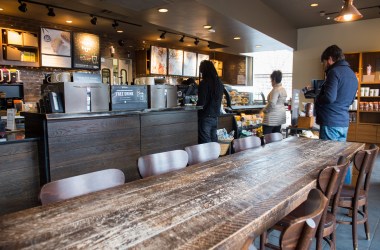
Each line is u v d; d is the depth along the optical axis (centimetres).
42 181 285
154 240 103
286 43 800
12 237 105
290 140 318
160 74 823
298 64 895
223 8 496
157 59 807
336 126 332
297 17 758
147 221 118
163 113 378
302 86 889
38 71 621
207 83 415
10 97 577
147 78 375
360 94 757
